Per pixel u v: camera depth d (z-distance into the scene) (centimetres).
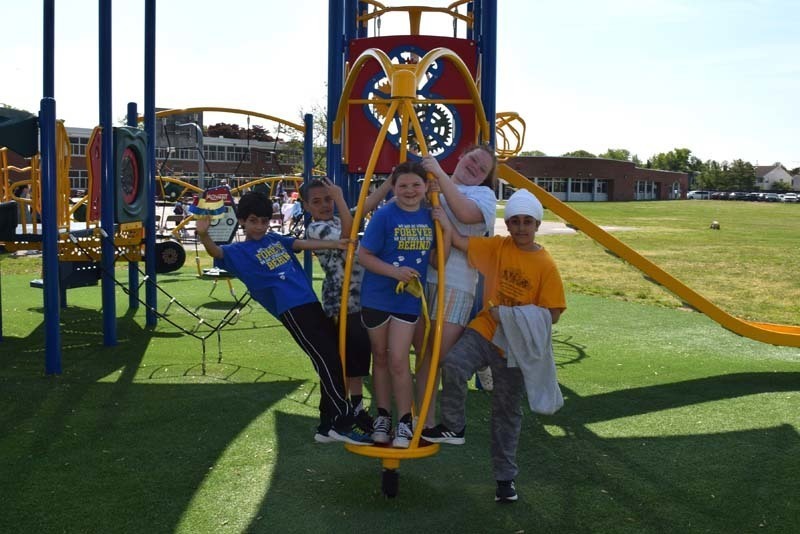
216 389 580
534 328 352
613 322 925
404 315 367
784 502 386
